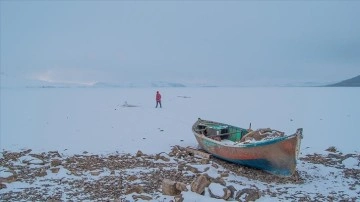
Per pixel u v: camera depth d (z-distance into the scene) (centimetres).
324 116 3784
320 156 2220
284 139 1759
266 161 1894
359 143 2508
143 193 1502
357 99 6284
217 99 6556
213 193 1393
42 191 1552
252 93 9525
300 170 1961
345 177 1847
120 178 1745
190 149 2328
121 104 5306
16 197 1471
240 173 1930
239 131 2352
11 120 3484
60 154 2239
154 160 2116
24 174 1805
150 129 3020
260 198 1459
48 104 5350
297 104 5300
